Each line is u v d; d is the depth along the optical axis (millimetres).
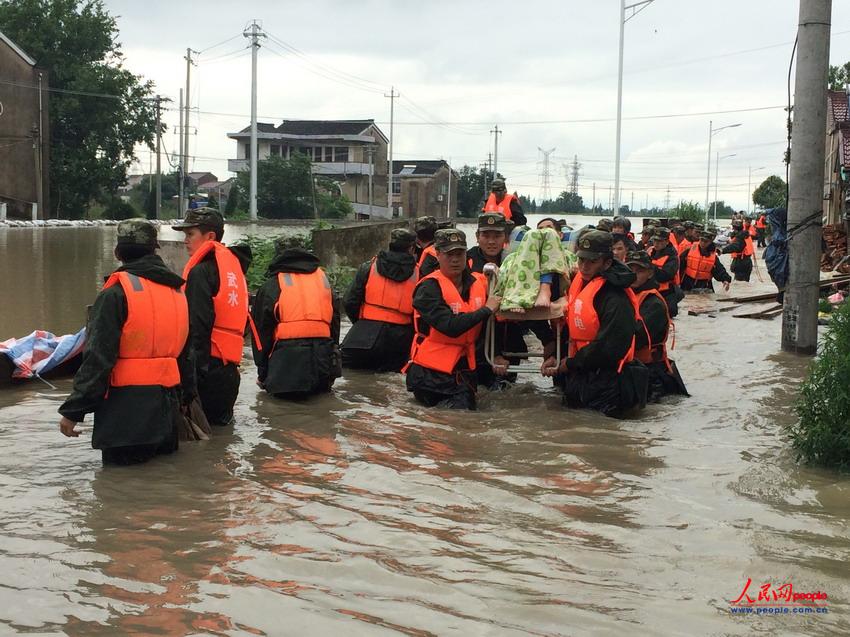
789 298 10539
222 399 6691
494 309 7504
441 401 7551
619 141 36031
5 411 7043
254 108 55906
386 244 17203
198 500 4961
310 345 7793
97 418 5609
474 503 4930
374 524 4566
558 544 4285
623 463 5773
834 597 3699
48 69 56344
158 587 3777
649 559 4098
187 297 6488
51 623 3447
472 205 99938
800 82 10258
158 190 58562
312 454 5969
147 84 58156
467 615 3516
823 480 5367
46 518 4648
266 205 64812
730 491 5156
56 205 55969
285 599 3652
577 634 3359
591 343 7176
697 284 19047
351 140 81438
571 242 10797
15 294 14352
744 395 8156
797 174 10359
